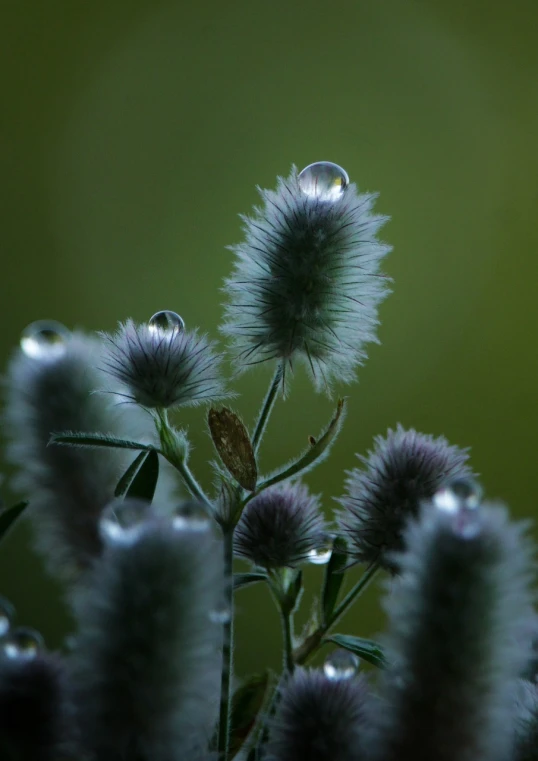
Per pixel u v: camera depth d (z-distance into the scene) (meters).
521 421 0.43
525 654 0.19
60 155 0.45
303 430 0.40
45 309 0.44
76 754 0.19
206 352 0.22
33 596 0.35
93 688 0.18
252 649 0.35
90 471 0.22
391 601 0.18
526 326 0.44
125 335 0.22
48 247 0.45
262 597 0.36
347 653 0.21
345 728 0.19
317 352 0.23
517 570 0.18
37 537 0.22
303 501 0.22
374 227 0.23
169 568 0.18
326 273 0.22
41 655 0.19
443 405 0.43
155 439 0.23
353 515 0.21
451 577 0.18
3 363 0.43
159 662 0.18
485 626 0.18
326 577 0.21
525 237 0.45
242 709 0.21
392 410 0.43
